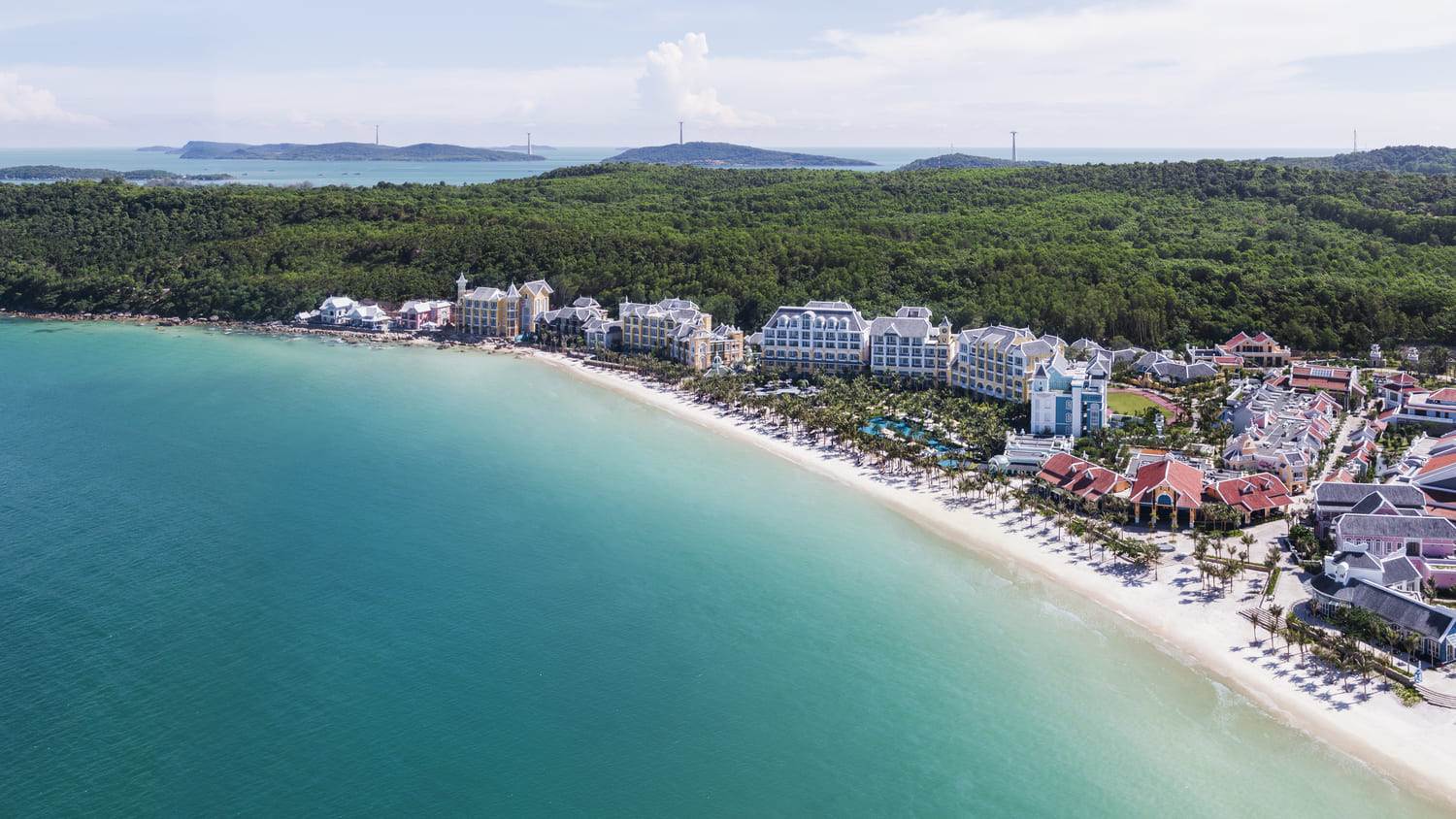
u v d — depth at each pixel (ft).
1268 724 399.85
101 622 472.85
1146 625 475.72
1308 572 517.14
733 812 355.36
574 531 594.65
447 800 357.82
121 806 350.23
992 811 357.20
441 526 598.75
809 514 622.95
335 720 401.70
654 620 486.38
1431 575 486.79
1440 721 395.96
